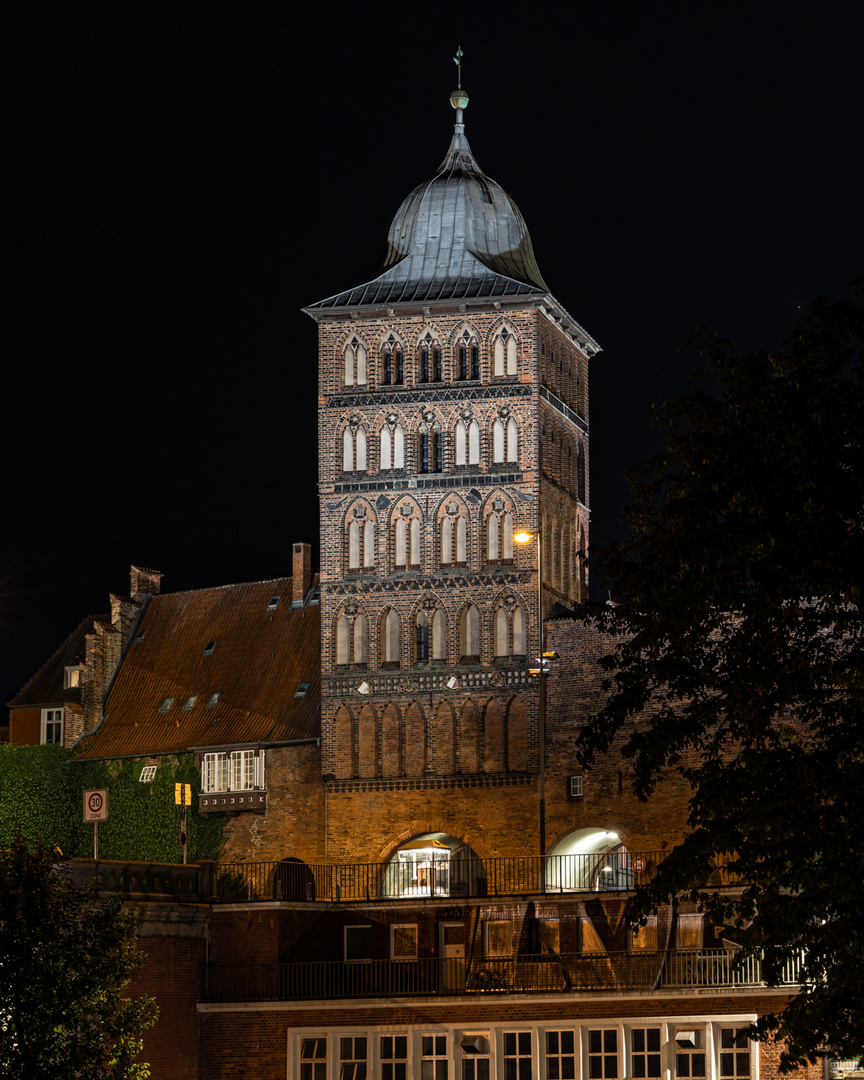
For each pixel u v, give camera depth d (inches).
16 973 1683.1
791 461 1510.8
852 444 1489.9
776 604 1423.5
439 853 2940.5
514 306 3009.4
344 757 2992.1
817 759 1384.1
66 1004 1688.0
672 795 2709.2
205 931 2329.0
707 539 1475.1
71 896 1776.6
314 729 3041.3
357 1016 2229.3
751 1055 2066.9
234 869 2886.3
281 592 3385.8
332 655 3034.0
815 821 1364.4
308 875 2952.8
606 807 2780.5
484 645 2947.8
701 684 1508.4
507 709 2915.8
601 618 1633.9
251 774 3068.4
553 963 2192.4
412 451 3029.0
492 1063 2167.8
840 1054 1380.4
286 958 2314.2
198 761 3112.7
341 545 3048.7
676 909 2198.6
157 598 3526.1
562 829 2819.9
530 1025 2162.9
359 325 3078.2
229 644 3339.1
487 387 3009.4
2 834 3161.9
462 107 3284.9
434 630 2987.2
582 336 3213.6
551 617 2982.3
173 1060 2250.2
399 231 3181.6
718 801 1417.3
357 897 2925.7
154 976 2242.9
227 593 3452.3
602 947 2253.9
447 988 2260.1
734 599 1465.3
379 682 2992.1
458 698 2945.4
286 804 3034.0
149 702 3302.2
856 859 1358.3
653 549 1546.5
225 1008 2278.5
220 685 3255.4
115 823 3189.0
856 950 1332.4
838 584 1430.9
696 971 2113.7
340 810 2984.7
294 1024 2250.2
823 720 1450.5
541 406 3014.3
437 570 2994.6
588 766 1549.0
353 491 3046.3
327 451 3070.9
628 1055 2121.1
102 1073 1726.1
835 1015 1354.6
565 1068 2140.7
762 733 1423.5
